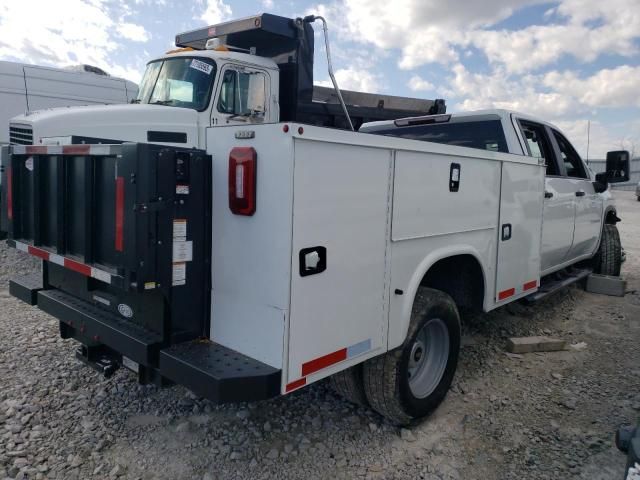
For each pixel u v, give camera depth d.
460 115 5.33
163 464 2.99
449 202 3.51
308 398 3.82
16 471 2.87
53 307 3.38
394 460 3.13
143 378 2.97
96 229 2.85
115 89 12.35
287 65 7.03
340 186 2.66
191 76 6.56
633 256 10.27
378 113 8.08
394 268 3.10
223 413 3.55
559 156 5.70
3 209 3.68
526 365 4.54
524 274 4.65
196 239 2.71
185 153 2.60
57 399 3.65
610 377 4.32
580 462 3.14
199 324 2.80
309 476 2.95
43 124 6.22
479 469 3.07
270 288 2.50
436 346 3.71
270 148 2.45
